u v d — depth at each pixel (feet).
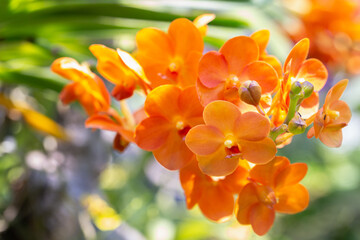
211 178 1.46
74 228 2.16
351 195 4.98
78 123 2.22
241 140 1.34
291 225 4.75
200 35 1.44
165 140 1.43
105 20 1.90
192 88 1.38
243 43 1.38
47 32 1.96
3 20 1.87
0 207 2.35
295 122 1.33
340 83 1.36
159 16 1.86
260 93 1.33
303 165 1.41
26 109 2.00
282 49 1.97
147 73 1.47
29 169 2.12
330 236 4.76
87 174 2.23
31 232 2.13
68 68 1.48
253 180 1.43
